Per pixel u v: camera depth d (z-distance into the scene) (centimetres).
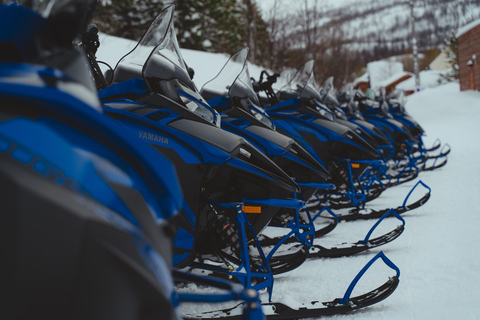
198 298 96
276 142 354
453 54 5072
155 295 70
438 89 3428
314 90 517
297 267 329
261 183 277
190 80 270
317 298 271
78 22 87
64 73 82
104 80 284
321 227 470
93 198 69
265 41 2388
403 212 507
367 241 371
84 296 63
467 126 1839
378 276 308
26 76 74
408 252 362
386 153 827
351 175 516
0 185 63
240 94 363
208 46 2286
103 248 66
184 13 2247
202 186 255
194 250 245
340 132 492
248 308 89
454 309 243
